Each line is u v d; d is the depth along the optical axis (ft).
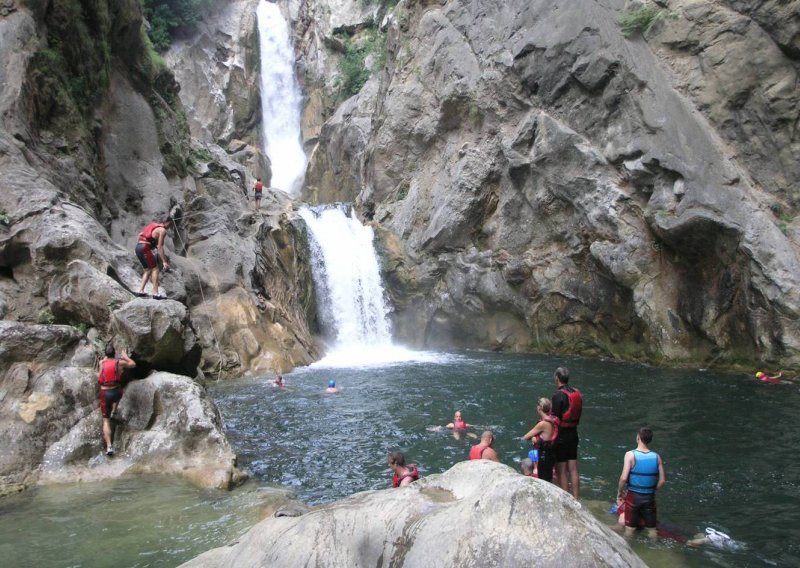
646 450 24.04
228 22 144.15
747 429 38.24
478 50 83.25
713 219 56.44
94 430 30.45
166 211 63.87
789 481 29.55
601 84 66.69
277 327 65.92
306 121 149.69
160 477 29.17
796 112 56.49
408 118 91.91
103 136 61.16
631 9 66.18
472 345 81.66
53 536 22.33
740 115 59.16
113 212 59.11
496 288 77.71
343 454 34.55
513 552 11.16
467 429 39.34
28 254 40.88
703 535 23.50
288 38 153.28
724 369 58.23
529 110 75.51
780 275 52.90
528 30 75.97
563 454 25.39
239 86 140.67
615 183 65.46
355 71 137.39
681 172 59.21
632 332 66.33
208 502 25.99
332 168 124.47
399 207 91.15
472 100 81.92
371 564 12.57
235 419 41.98
